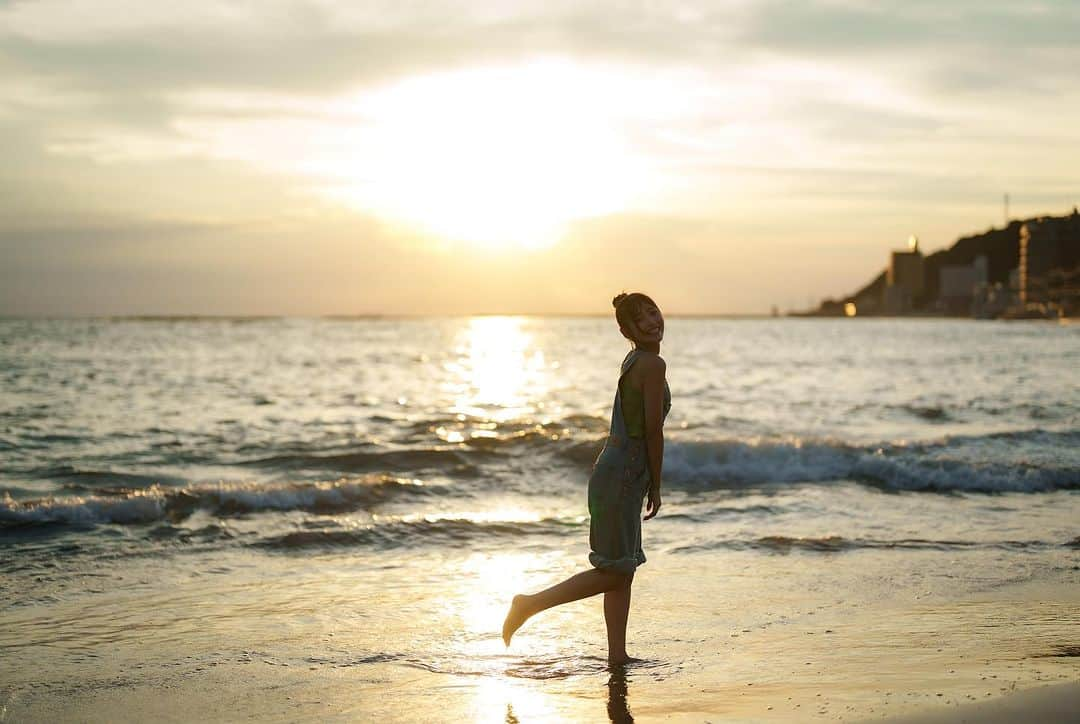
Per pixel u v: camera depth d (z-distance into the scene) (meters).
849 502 9.41
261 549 7.13
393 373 37.44
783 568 6.41
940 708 3.35
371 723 3.58
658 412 4.24
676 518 8.52
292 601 5.61
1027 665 4.17
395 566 6.61
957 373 35.03
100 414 19.08
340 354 55.19
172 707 3.80
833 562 6.59
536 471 11.55
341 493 9.30
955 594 5.67
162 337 82.25
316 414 20.00
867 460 11.09
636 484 4.31
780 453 11.66
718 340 88.50
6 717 3.68
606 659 4.44
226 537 7.52
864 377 33.09
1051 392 25.20
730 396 24.69
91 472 11.25
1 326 128.38
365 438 15.54
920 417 18.61
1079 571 6.27
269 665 4.37
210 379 31.42
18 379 30.36
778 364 43.09
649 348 4.36
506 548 7.23
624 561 4.30
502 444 13.18
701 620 5.13
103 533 7.62
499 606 5.52
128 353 51.72
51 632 4.93
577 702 3.78
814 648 4.55
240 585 6.02
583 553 7.05
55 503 8.15
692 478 11.07
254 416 19.31
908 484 10.55
